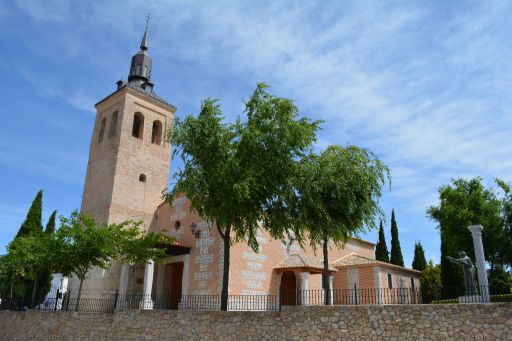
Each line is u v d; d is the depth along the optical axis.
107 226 27.09
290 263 28.34
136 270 30.59
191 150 18.19
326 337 14.13
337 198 19.86
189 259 28.45
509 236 33.78
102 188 33.50
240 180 17.02
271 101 18.64
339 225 19.81
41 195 40.25
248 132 17.59
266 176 17.69
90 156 36.78
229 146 18.20
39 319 22.83
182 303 27.19
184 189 17.88
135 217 33.00
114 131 35.69
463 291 31.59
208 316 16.69
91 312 20.42
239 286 26.05
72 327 20.89
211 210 17.92
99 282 29.14
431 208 37.69
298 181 18.94
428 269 35.78
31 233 28.00
